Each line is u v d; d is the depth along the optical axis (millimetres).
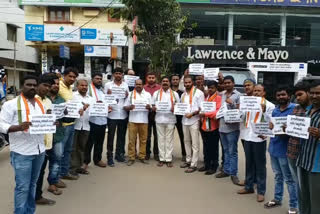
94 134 6898
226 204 5129
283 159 4711
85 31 20875
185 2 20453
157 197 5371
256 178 5598
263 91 5473
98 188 5754
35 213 4617
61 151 5422
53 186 5496
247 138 5363
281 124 4434
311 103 3963
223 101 6527
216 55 19906
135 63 20078
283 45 21281
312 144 3707
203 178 6445
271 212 4844
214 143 6707
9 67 23344
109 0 20719
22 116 3873
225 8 20938
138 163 7457
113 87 7059
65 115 5523
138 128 7340
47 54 22672
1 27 23078
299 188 4176
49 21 21172
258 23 21531
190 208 4949
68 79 5871
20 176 3922
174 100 7172
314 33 21453
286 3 20594
